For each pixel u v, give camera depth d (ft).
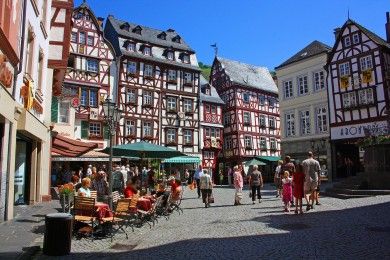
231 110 154.40
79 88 109.81
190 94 138.10
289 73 117.39
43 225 32.89
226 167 154.51
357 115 97.55
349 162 101.96
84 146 62.23
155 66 130.11
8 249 23.59
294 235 28.14
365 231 28.07
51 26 57.36
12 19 34.30
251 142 155.43
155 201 39.34
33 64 44.86
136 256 23.99
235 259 21.89
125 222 36.17
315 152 107.86
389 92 92.48
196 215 44.68
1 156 33.35
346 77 100.32
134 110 122.42
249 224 34.71
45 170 55.06
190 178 131.85
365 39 97.50
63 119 87.40
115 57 118.93
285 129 117.08
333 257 21.20
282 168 57.77
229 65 165.37
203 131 142.10
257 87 161.68
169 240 29.35
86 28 113.91
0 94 30.58
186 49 141.18
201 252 24.20
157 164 109.09
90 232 30.89
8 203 35.32
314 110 109.60
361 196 53.06
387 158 55.88
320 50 110.52
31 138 48.73
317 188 43.96
